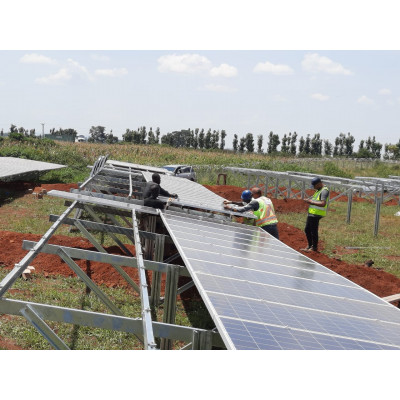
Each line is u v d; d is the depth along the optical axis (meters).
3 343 7.25
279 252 8.12
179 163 49.56
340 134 117.00
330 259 13.92
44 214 18.02
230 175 37.16
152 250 11.77
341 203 29.66
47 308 4.65
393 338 4.23
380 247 16.94
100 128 121.44
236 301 4.61
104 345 7.56
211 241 7.95
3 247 11.73
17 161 29.56
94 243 9.17
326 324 4.37
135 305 9.38
